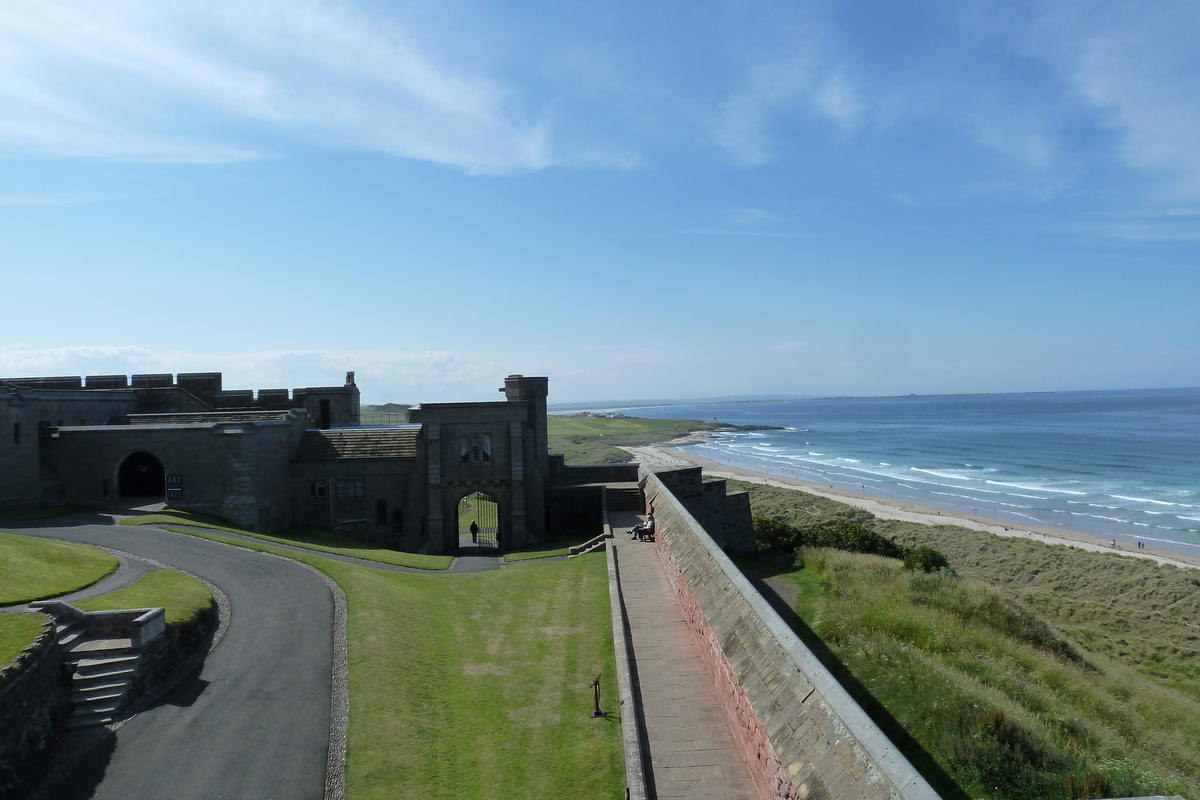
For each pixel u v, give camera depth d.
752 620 12.46
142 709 17.11
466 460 41.59
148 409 48.66
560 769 14.56
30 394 36.75
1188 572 53.12
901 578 32.47
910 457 157.50
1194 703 22.28
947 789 13.49
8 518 32.81
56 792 14.10
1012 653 22.69
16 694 14.65
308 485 40.84
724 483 42.34
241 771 14.60
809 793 7.63
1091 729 16.88
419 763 14.95
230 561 28.42
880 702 17.02
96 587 22.86
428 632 22.73
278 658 19.78
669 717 13.34
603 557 32.59
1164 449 152.50
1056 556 60.56
